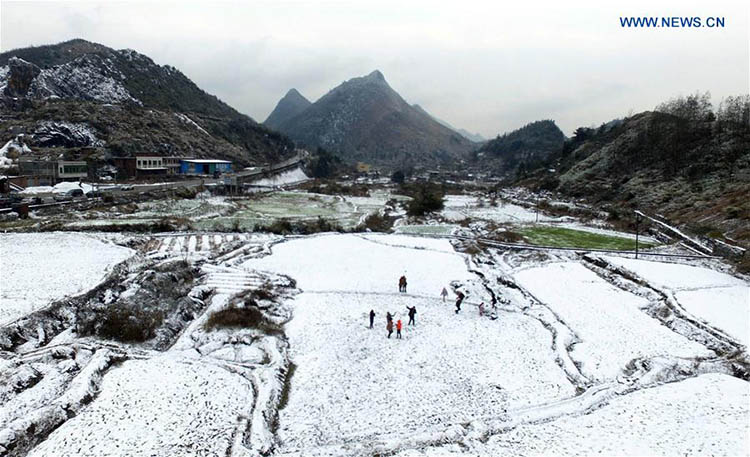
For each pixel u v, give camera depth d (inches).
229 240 2640.3
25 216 2903.5
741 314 1588.3
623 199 4315.9
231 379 1117.1
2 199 3097.9
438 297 1802.4
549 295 1868.8
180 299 1624.0
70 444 854.5
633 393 1108.5
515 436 932.6
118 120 6259.8
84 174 4414.4
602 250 2571.4
